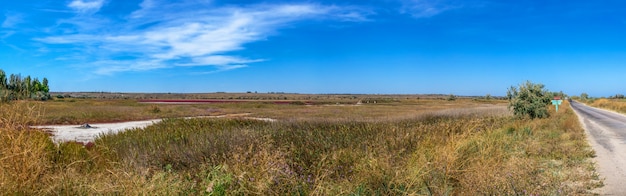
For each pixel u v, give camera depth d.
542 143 11.66
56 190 4.61
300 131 12.42
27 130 5.66
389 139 9.67
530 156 9.68
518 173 6.08
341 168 6.76
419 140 9.65
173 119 18.84
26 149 4.93
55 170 5.44
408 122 19.69
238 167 5.39
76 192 4.58
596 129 19.72
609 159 9.91
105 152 8.06
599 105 69.31
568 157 9.72
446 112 32.28
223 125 17.25
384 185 5.55
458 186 6.01
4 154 4.75
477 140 9.54
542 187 5.77
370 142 9.47
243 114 40.84
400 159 7.67
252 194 4.76
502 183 5.55
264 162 5.51
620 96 159.75
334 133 11.85
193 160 7.48
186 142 10.66
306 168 6.60
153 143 10.30
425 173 5.68
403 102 100.06
